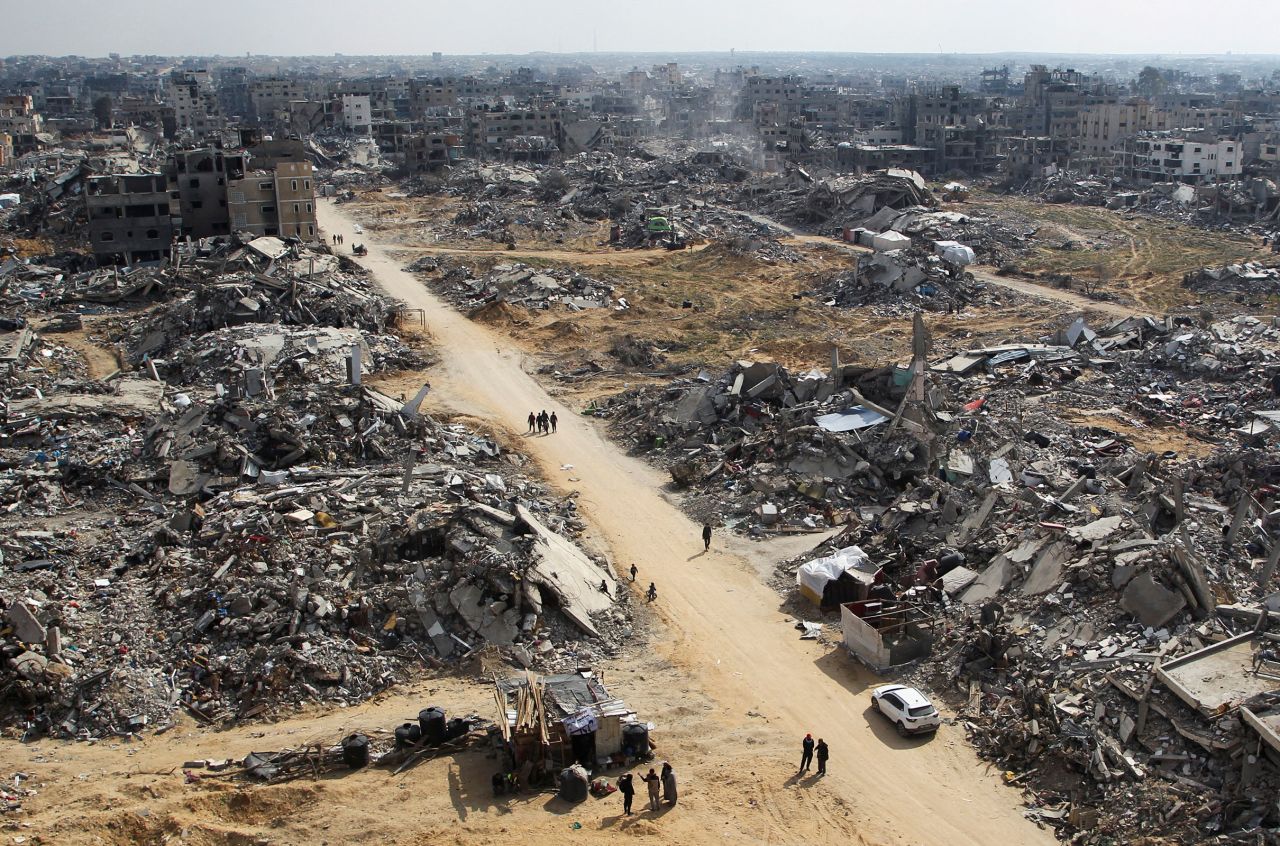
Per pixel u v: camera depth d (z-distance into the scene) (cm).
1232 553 4412
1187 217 16250
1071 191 18625
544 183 18525
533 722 3519
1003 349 8500
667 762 3553
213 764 3497
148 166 18050
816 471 5734
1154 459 5825
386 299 10712
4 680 3825
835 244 14688
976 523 4881
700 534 5412
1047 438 6247
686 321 10294
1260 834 2909
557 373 8494
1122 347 8669
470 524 4650
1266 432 6644
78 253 12394
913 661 4119
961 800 3350
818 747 3456
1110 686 3544
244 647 4069
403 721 3747
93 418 6606
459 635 4222
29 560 4828
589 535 5325
